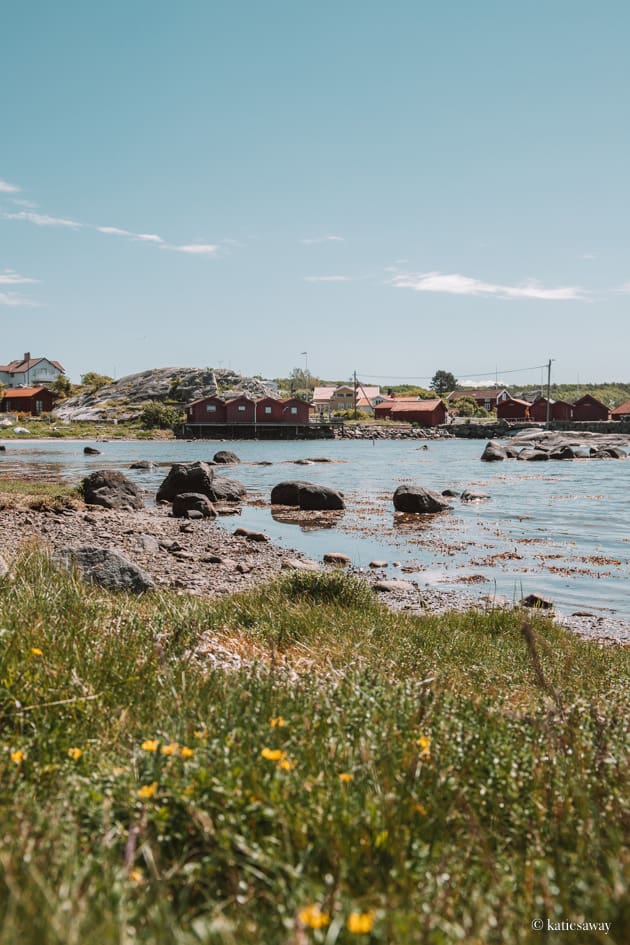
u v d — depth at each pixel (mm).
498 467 53281
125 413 134750
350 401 169750
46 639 5793
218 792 3246
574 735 4363
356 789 3375
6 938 2098
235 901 2721
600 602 15125
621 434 109188
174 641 6926
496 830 3400
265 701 4781
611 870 2770
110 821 3188
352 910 2477
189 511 28141
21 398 138250
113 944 2182
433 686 5688
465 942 2332
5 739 4043
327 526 26031
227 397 142000
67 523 24469
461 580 17141
